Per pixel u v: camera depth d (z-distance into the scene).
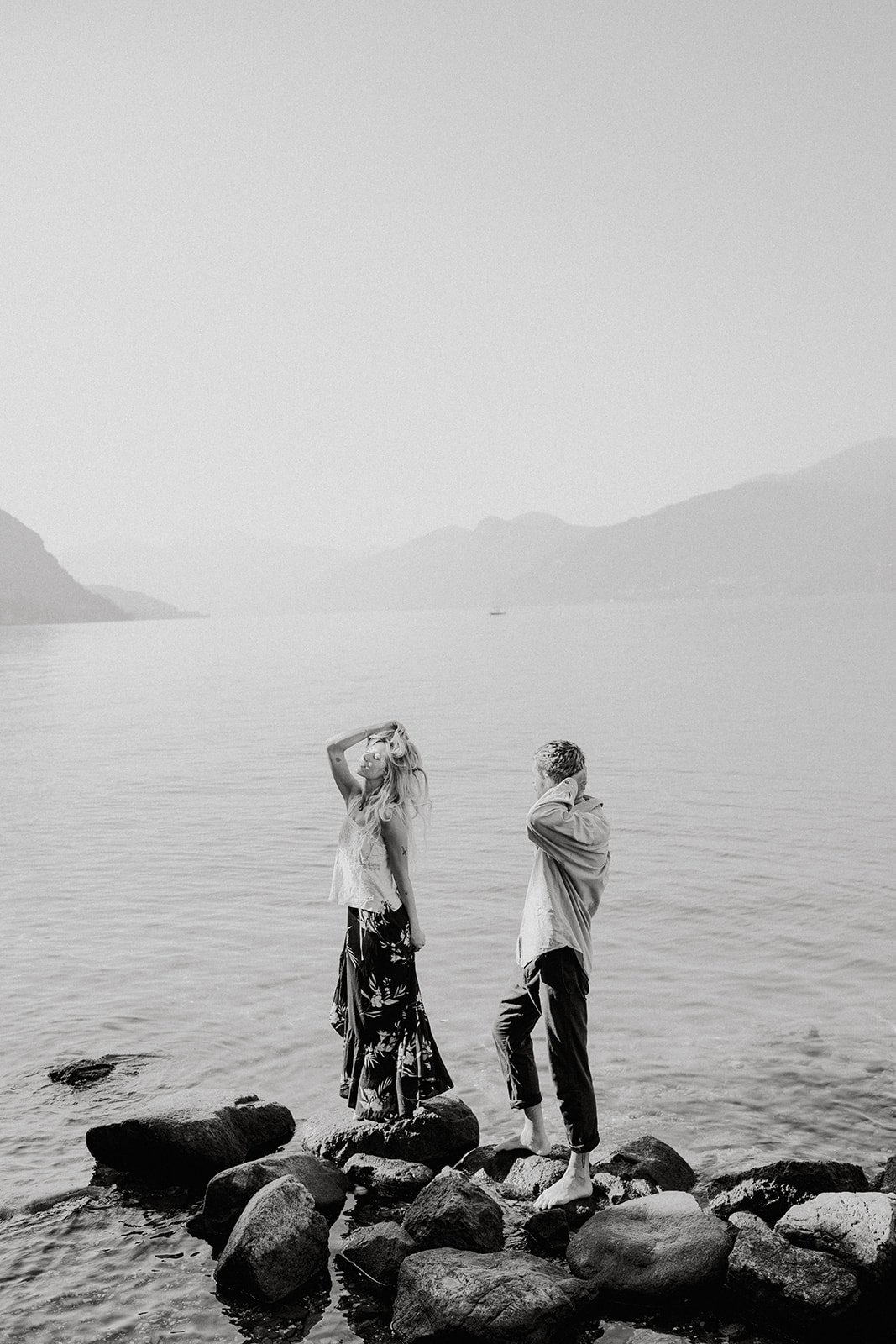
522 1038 5.12
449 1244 4.26
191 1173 4.97
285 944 9.33
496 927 9.95
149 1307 4.02
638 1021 7.36
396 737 5.33
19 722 34.94
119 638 169.50
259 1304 4.04
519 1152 5.18
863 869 12.15
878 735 25.45
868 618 146.12
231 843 14.38
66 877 12.35
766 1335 3.81
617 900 10.92
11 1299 4.07
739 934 9.59
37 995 7.98
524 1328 3.66
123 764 23.47
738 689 40.97
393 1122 5.23
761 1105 5.86
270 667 71.75
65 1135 5.57
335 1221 4.62
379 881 5.23
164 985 8.18
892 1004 7.63
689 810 16.36
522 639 115.56
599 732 27.77
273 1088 6.18
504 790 18.78
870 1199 4.15
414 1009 5.28
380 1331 3.86
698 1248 4.11
